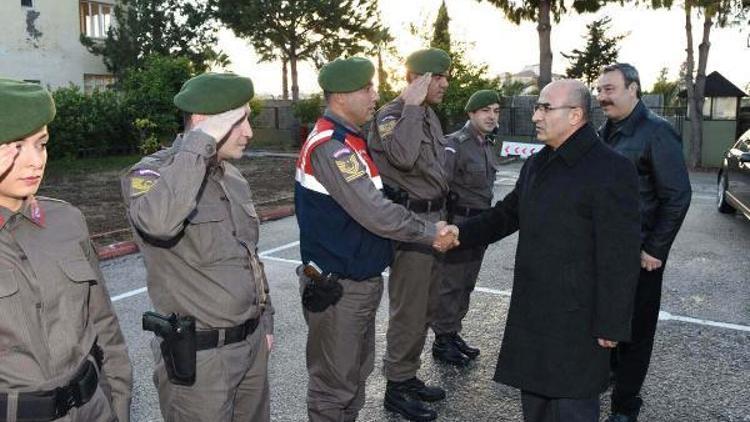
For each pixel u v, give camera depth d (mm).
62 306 1753
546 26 18078
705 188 12820
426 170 3479
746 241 8031
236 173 2479
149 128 18031
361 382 3184
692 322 5035
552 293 2520
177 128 18547
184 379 2146
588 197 2445
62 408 1732
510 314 2664
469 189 4375
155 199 1945
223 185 2305
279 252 7520
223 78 2141
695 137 16547
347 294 2924
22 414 1680
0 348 1662
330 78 2867
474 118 4363
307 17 26391
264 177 14359
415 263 3410
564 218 2480
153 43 23594
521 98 18688
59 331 1742
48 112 1676
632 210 2424
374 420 3510
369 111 2957
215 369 2238
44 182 13227
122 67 23422
